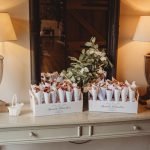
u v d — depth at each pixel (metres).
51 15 2.10
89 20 2.18
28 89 2.21
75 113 1.95
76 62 2.16
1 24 1.86
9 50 2.12
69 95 1.92
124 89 1.94
